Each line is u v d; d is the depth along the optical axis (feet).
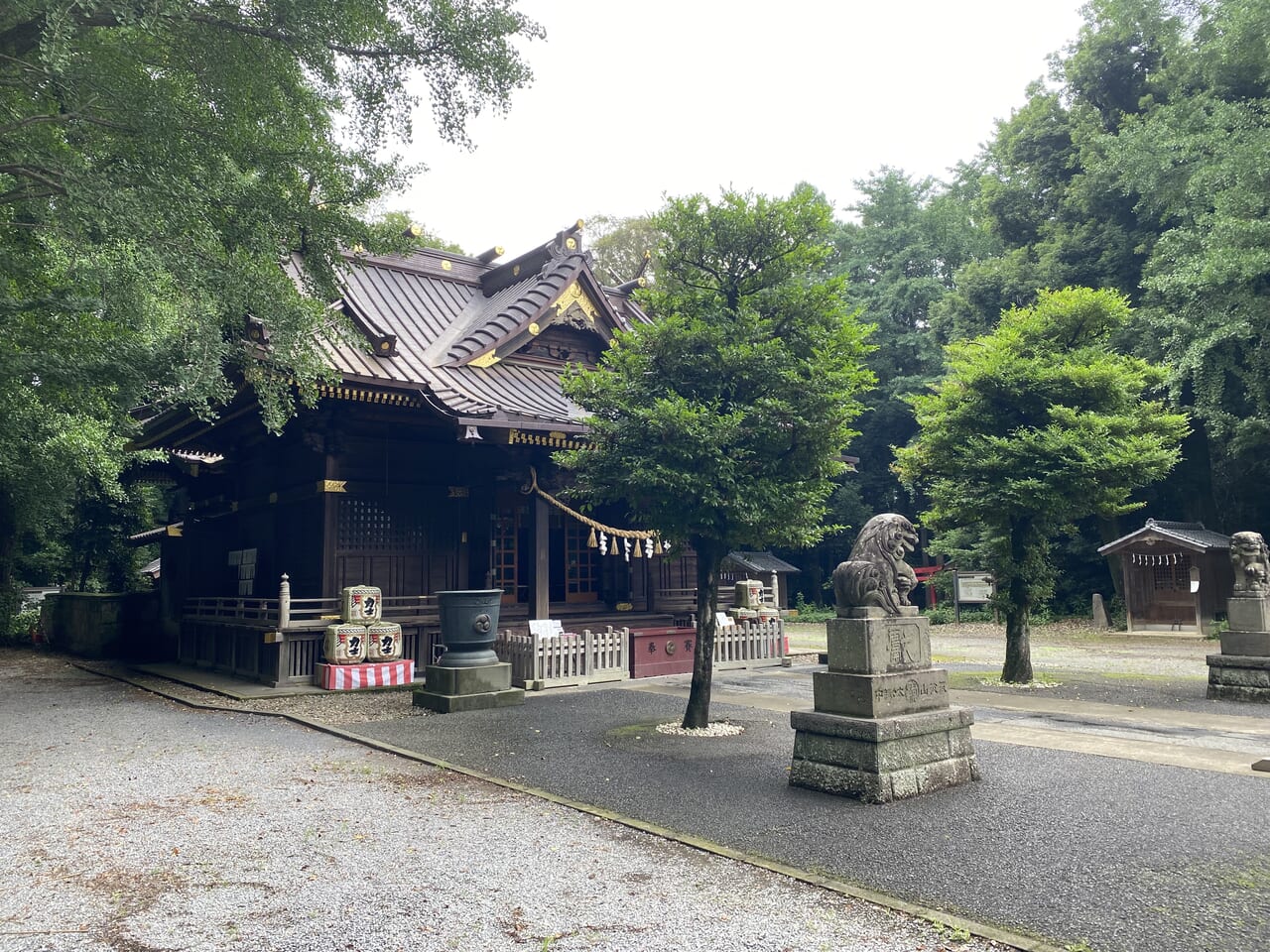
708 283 34.04
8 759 29.30
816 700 24.00
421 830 20.35
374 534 51.16
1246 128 77.61
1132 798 22.15
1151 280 80.28
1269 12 75.51
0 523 78.13
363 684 44.93
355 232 39.68
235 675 50.44
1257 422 82.02
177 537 67.26
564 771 26.55
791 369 30.37
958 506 46.68
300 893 16.21
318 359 37.52
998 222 115.96
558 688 46.32
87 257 33.35
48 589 114.52
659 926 14.46
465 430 46.91
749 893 15.93
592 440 33.83
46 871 17.69
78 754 30.01
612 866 17.62
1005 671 47.75
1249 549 41.45
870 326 32.73
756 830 19.81
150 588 91.35
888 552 24.02
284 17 33.60
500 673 40.55
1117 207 98.99
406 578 52.01
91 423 62.13
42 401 45.55
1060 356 46.39
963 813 20.85
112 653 66.54
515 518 59.41
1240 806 21.33
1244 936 13.65
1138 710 37.52
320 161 37.50
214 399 50.01
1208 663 41.22
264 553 57.06
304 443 50.11
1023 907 14.96
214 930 14.52
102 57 32.35
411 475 53.11
